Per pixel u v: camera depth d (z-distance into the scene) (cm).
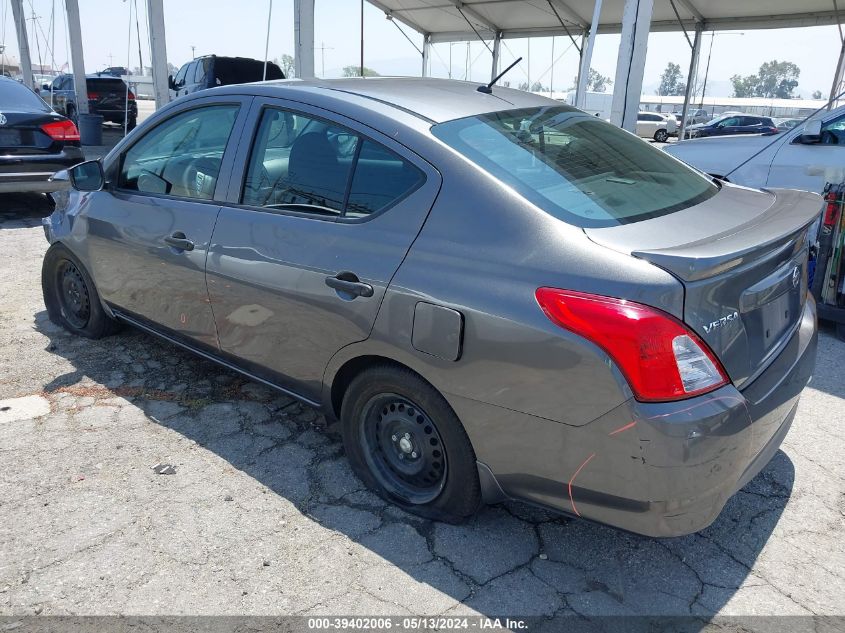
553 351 202
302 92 289
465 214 229
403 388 246
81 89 1533
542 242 212
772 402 218
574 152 266
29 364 395
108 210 366
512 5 1527
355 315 249
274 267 277
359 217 256
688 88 1652
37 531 254
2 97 735
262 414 345
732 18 1516
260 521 262
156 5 1255
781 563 244
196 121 331
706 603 225
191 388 370
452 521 261
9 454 303
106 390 366
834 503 279
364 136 261
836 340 470
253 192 297
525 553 247
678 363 191
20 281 548
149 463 300
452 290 222
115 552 243
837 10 1341
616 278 195
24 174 714
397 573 236
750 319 216
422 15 1703
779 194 294
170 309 340
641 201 244
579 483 210
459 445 238
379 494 277
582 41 1702
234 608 219
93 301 410
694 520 206
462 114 266
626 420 193
